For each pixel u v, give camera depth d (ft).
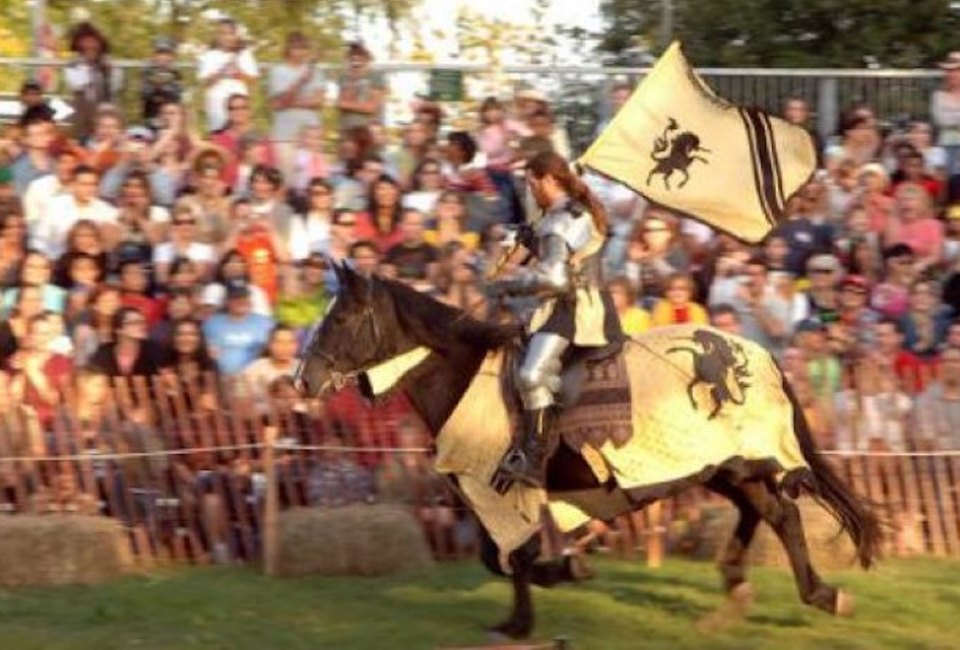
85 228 63.00
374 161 71.61
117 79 76.13
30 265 59.93
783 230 71.51
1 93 78.69
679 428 47.65
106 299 59.31
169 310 60.44
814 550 57.57
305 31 118.62
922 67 105.40
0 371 57.62
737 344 49.26
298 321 63.72
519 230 48.49
